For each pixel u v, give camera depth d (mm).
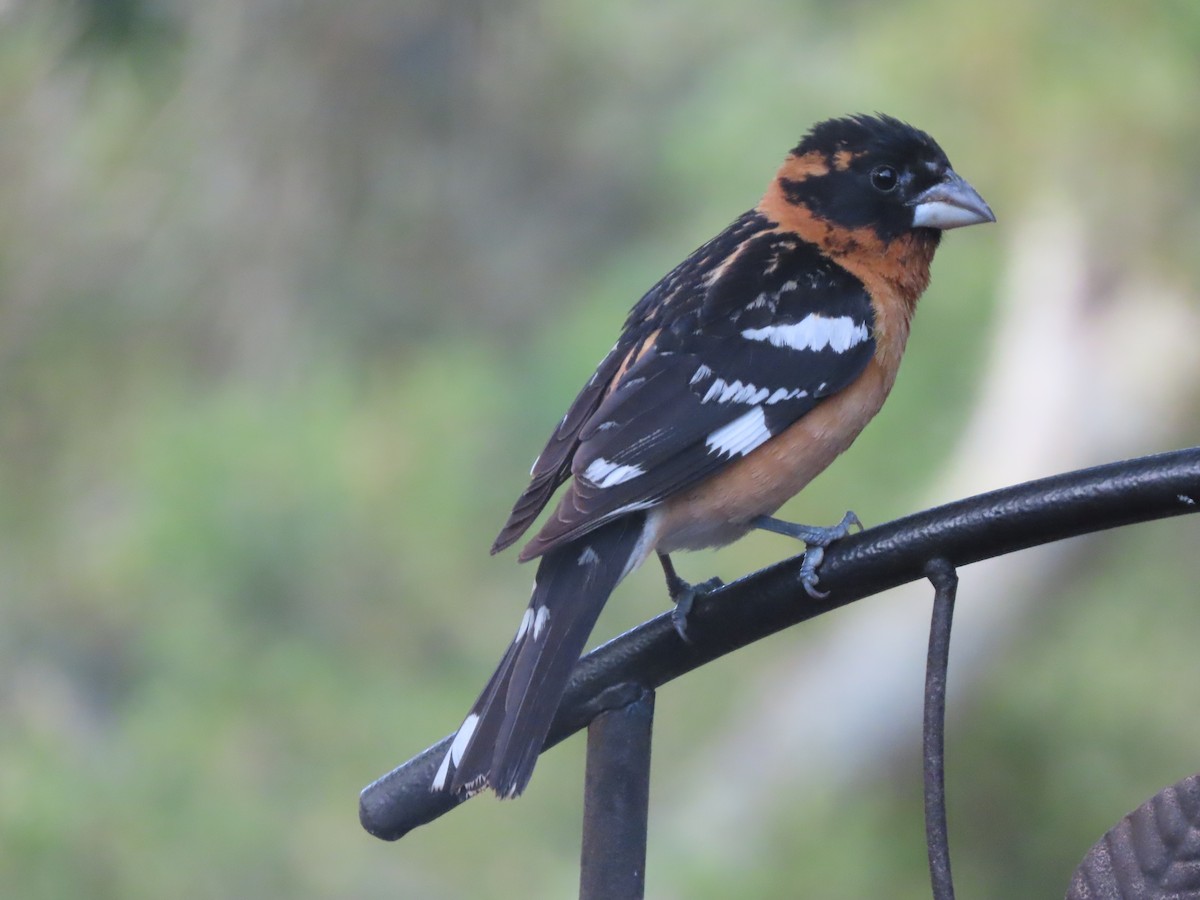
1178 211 11891
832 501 12398
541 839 12375
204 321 13641
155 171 13242
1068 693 12406
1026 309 12758
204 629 12195
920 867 12508
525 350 13930
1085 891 4141
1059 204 11977
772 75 12906
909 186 7133
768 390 6512
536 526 12781
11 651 12492
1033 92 11445
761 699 14641
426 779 5023
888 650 14391
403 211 14016
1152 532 13094
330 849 11797
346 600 12422
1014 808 12344
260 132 13430
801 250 7039
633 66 14805
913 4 11906
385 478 12773
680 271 7117
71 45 11875
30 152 12859
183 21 12406
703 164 13070
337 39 13430
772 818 13781
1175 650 12586
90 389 13469
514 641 5465
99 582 12516
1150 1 11195
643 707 5070
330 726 12078
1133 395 12742
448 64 13844
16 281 13273
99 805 11578
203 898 11555
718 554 12547
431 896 12031
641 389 6410
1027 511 4461
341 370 13656
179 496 12328
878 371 6867
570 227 14656
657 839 13930
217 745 11859
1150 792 12070
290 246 13719
